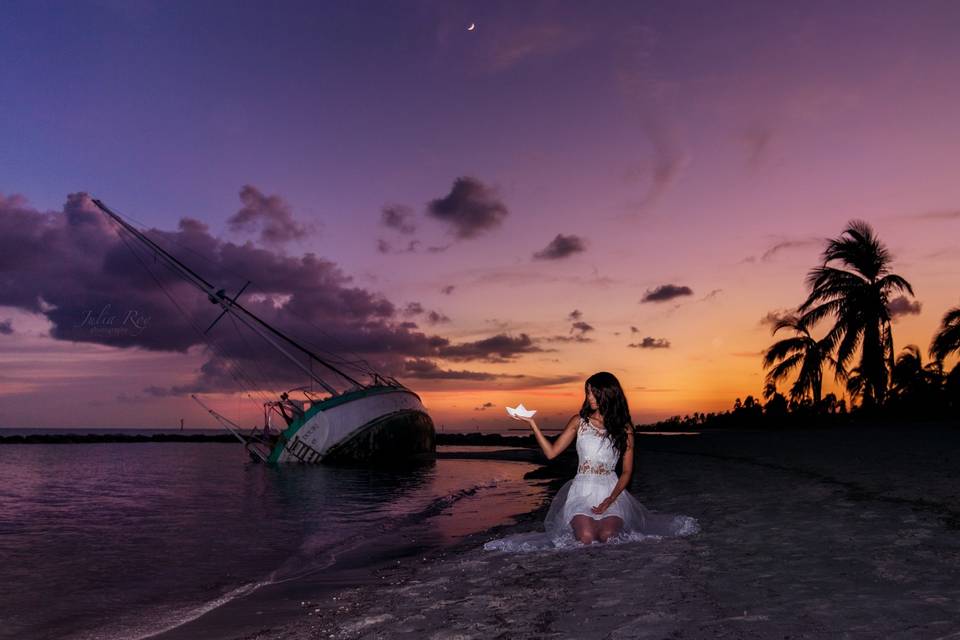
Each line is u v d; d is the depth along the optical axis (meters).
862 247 37.72
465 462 36.25
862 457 14.02
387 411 39.50
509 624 4.16
